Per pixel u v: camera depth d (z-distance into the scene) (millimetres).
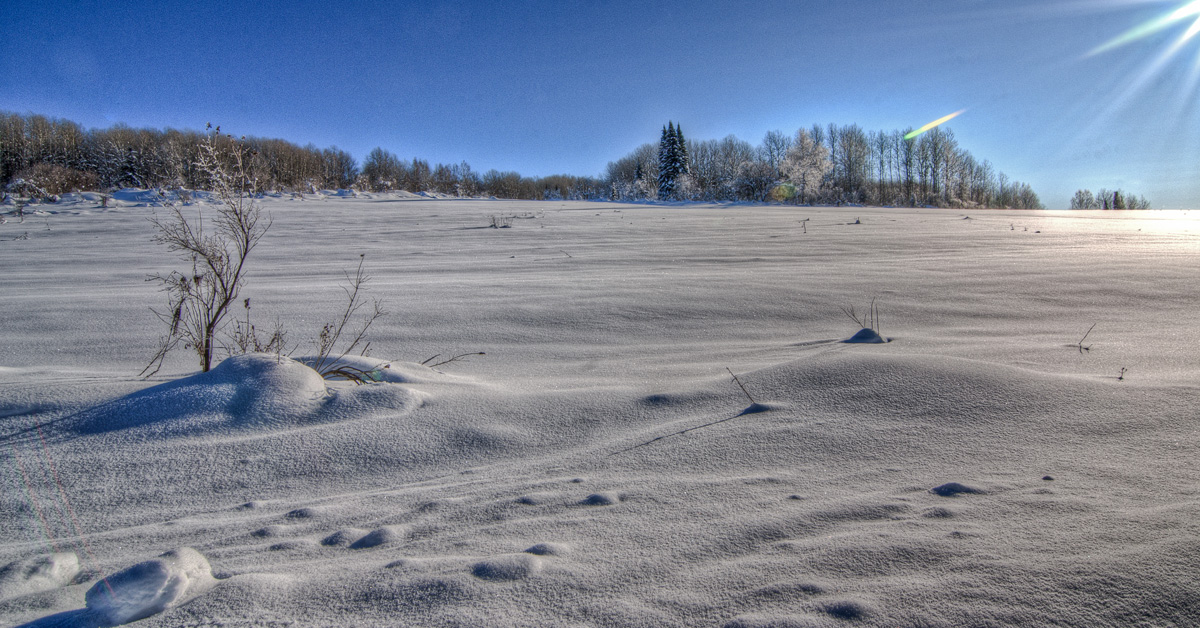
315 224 19641
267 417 2943
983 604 1223
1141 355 4055
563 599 1346
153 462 2539
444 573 1477
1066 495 1792
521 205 32375
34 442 2715
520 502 2074
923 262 10555
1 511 2154
